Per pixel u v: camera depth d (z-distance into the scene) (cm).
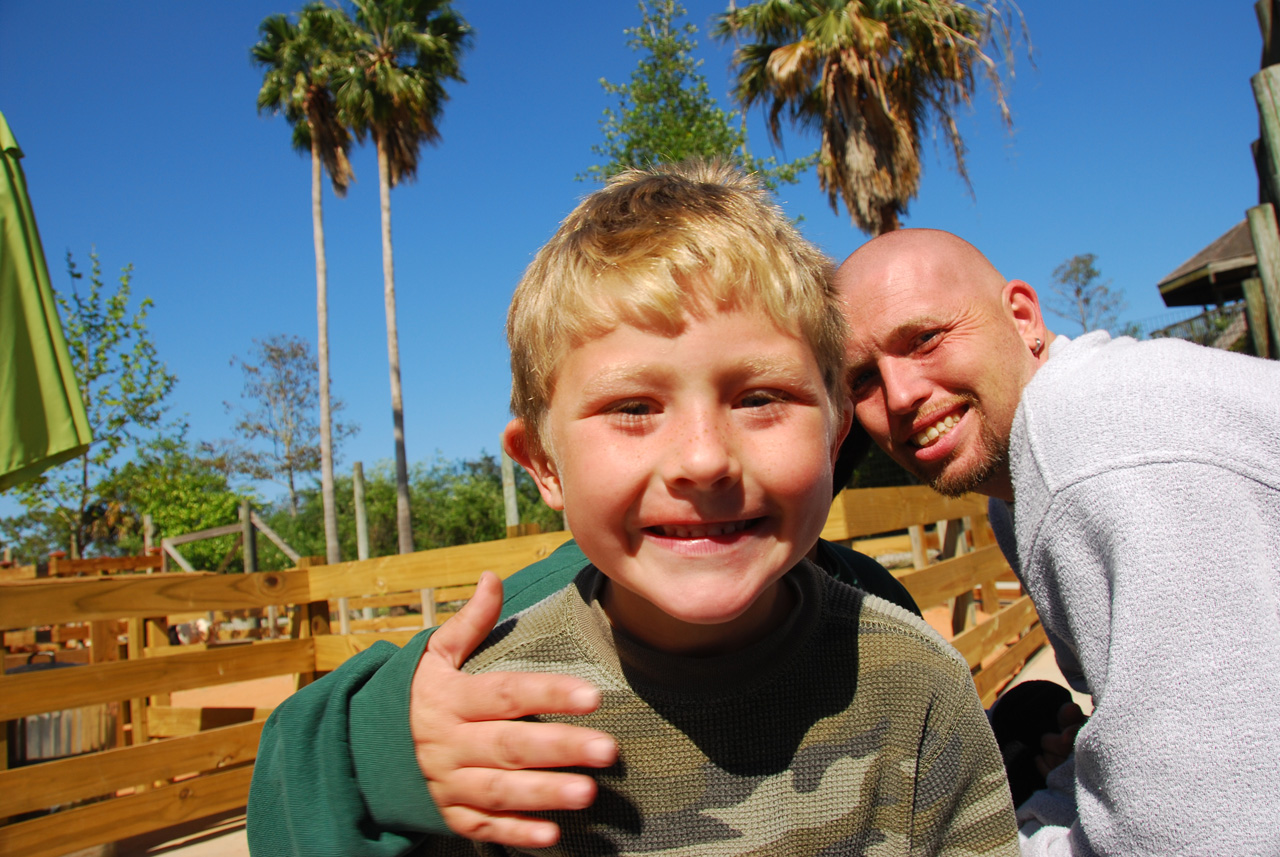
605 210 45
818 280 47
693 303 39
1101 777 52
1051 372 60
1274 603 48
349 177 859
